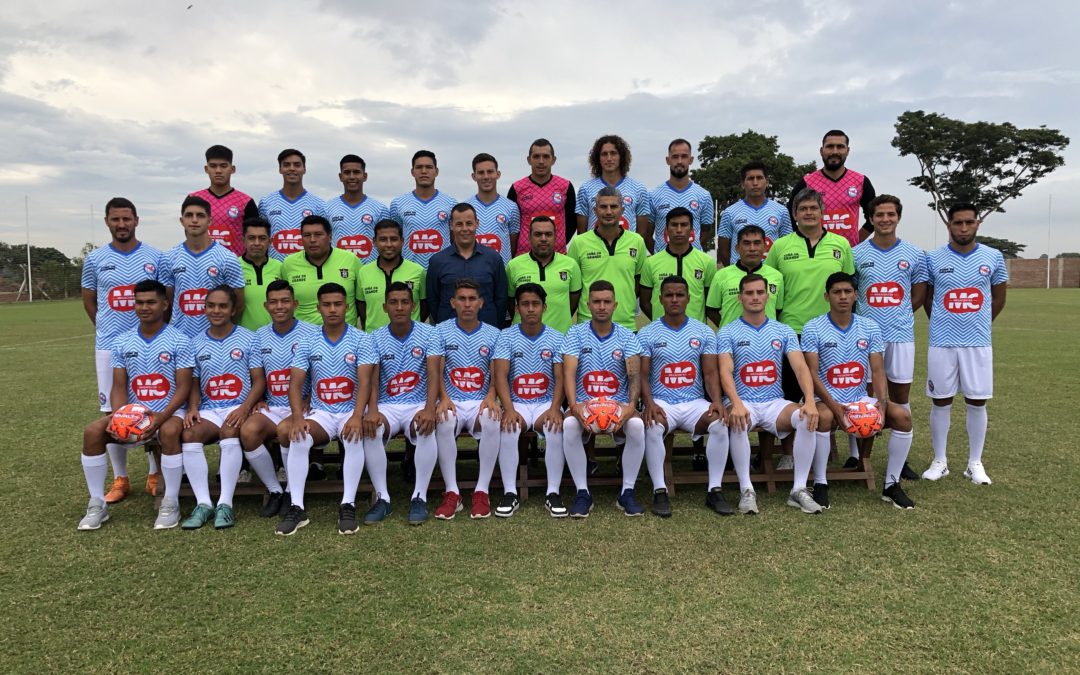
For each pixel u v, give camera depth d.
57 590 3.23
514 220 6.16
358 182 6.02
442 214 5.94
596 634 2.79
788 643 2.71
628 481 4.45
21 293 39.59
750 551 3.62
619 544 3.76
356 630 2.84
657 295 5.48
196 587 3.25
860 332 4.72
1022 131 37.84
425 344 4.69
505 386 4.57
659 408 4.52
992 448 5.56
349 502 4.16
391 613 2.98
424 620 2.91
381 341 4.66
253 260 5.23
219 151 5.62
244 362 4.60
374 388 4.49
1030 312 19.20
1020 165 39.03
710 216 6.52
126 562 3.56
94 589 3.23
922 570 3.35
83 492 4.70
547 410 4.56
